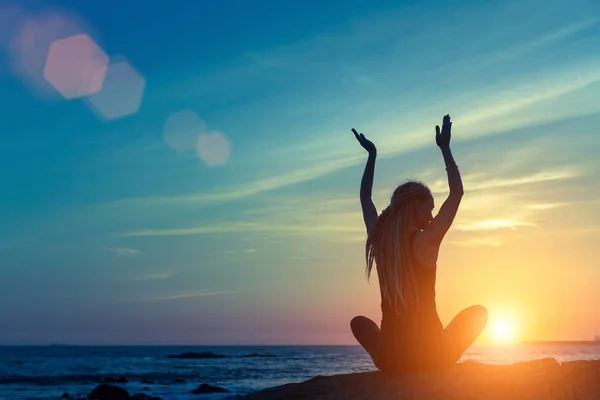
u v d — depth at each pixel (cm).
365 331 530
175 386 3734
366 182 568
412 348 493
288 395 532
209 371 5688
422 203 505
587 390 439
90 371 6050
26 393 3519
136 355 14525
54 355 14838
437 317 498
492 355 11325
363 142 582
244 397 577
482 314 522
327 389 520
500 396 443
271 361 8462
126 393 2680
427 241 489
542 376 481
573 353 13062
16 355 14812
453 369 511
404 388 471
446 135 512
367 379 516
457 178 500
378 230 516
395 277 491
